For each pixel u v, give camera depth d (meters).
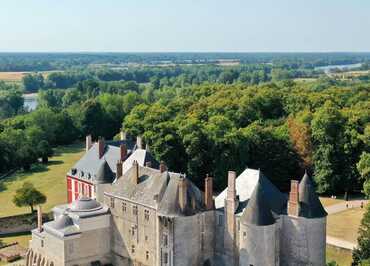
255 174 89.81
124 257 100.25
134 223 97.06
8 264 106.31
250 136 160.00
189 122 157.38
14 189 160.50
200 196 91.00
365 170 130.75
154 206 91.81
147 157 118.56
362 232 92.00
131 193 98.31
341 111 173.88
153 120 167.75
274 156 160.75
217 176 152.50
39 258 103.44
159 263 89.88
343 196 154.62
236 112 195.38
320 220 84.44
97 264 101.44
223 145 153.50
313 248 84.12
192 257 88.81
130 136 169.50
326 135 156.75
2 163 182.88
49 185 162.25
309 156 160.25
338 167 156.00
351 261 104.50
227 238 88.50
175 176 90.62
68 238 97.19
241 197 88.62
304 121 172.38
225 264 89.38
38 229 104.75
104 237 102.44
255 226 82.81
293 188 84.75
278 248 85.94
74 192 137.62
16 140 190.25
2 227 124.62
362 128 162.25
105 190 105.44
